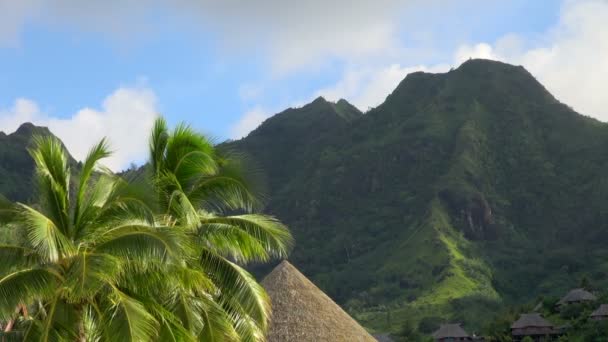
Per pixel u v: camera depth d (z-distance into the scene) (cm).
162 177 2384
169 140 2456
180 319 2180
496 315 15700
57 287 1977
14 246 2005
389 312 19400
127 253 1991
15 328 2264
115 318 1939
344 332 2991
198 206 2483
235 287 2284
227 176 2431
